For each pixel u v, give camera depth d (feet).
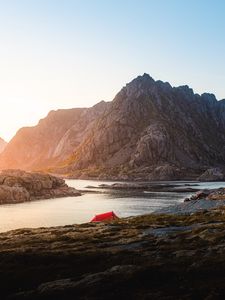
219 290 74.33
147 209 442.91
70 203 540.93
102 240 157.79
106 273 94.32
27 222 345.72
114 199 594.65
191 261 101.19
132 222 226.38
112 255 120.78
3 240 179.63
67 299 79.71
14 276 100.89
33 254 128.77
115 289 82.38
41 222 345.72
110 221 245.04
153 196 643.45
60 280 93.25
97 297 78.02
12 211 441.68
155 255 114.42
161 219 230.48
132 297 76.54
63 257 121.49
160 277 89.10
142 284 84.89
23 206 504.43
